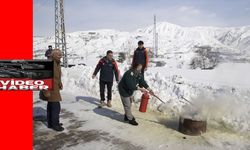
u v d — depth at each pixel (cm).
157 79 1134
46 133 719
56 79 713
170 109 928
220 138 706
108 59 975
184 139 691
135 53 1055
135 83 771
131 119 790
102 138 691
